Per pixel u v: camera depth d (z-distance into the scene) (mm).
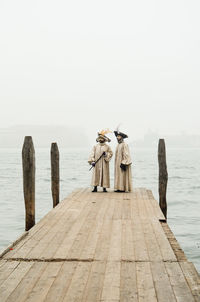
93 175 11227
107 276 4148
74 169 43938
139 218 7289
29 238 5785
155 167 47375
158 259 4723
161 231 6234
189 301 3477
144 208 8391
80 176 33281
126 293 3686
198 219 13000
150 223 6840
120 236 5898
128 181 11211
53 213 7809
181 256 4898
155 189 22938
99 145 11234
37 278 4090
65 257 4801
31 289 3785
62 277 4121
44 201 17391
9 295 3639
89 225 6688
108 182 11172
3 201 17578
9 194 20266
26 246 5320
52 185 9820
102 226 6605
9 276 4145
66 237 5840
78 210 8148
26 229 7430
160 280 4012
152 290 3746
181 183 26906
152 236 5891
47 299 3553
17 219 12992
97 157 11172
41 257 4797
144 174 35219
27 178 7375
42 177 31172
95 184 11188
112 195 10547
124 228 6445
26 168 7348
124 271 4309
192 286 3836
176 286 3844
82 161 67938
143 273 4234
